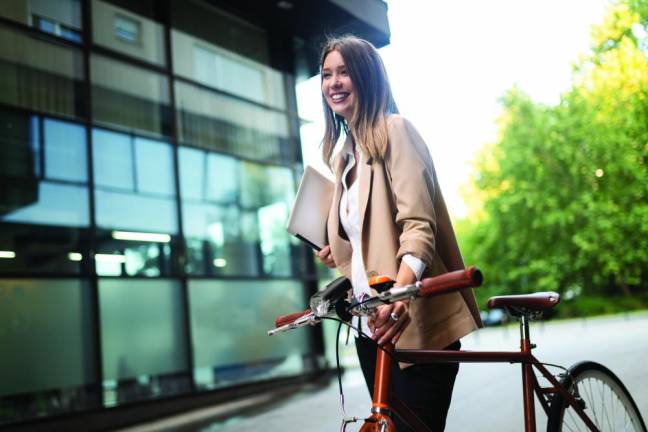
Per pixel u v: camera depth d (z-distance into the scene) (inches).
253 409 259.1
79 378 259.8
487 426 175.2
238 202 341.1
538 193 1159.0
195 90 334.6
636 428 88.1
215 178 332.2
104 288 274.5
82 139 279.6
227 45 358.0
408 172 61.2
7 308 245.0
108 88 294.5
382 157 64.1
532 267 1216.8
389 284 49.9
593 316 1224.2
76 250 268.7
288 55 393.7
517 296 74.4
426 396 62.2
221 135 341.4
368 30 362.6
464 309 64.4
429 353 59.6
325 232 73.0
